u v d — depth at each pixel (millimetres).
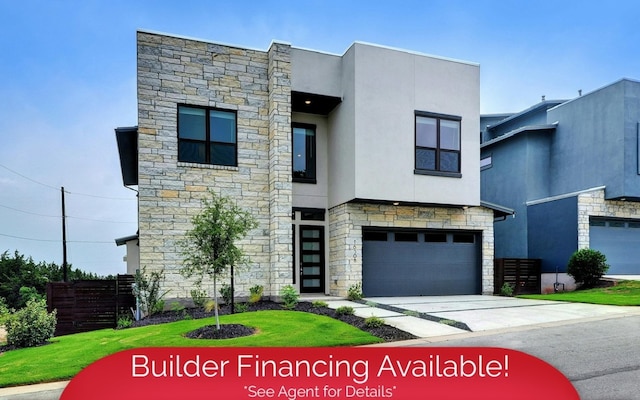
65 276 22953
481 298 12734
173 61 11305
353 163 12102
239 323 7891
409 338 7090
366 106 12234
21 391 5051
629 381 4934
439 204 13070
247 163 11891
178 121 11273
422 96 12977
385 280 13086
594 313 9250
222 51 11844
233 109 11852
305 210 13477
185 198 11141
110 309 10602
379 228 13023
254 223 8414
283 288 10797
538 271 15047
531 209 17297
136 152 13141
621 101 15125
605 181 15570
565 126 17391
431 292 13570
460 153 13344
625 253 15984
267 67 12320
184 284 10891
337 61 13016
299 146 13703
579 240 15062
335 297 12648
